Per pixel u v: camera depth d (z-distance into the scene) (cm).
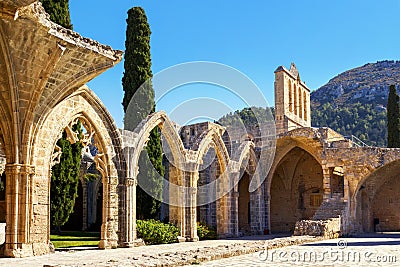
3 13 1262
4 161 2364
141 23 2936
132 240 2239
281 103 3738
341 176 3853
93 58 1817
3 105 1734
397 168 3584
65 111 1977
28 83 1717
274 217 4262
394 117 4294
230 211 3084
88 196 4016
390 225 3797
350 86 16725
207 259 1474
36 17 1471
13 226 1722
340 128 13300
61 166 2509
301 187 4206
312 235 2705
